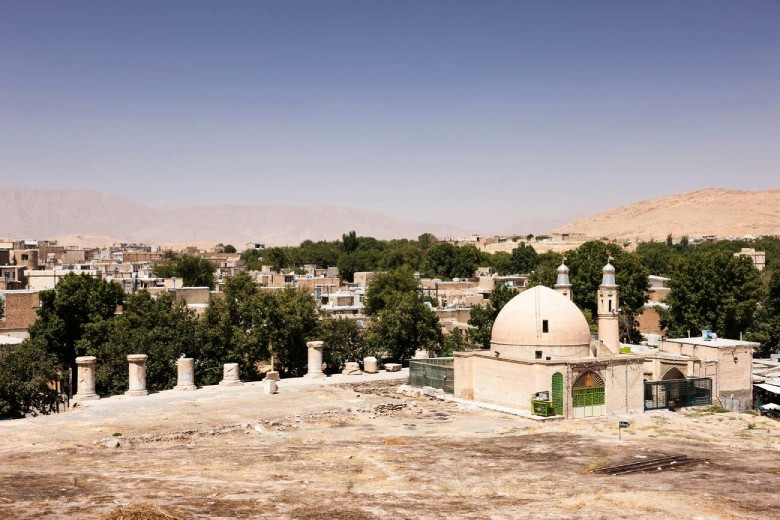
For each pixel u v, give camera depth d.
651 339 69.38
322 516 22.97
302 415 46.03
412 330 72.19
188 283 135.88
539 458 35.09
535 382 48.34
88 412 46.62
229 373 57.97
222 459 33.09
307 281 134.38
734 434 44.34
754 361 72.94
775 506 26.56
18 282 108.25
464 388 53.56
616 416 49.00
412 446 37.62
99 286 72.38
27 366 50.16
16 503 23.61
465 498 26.64
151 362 59.09
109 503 23.70
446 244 183.50
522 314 51.31
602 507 25.44
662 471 33.09
